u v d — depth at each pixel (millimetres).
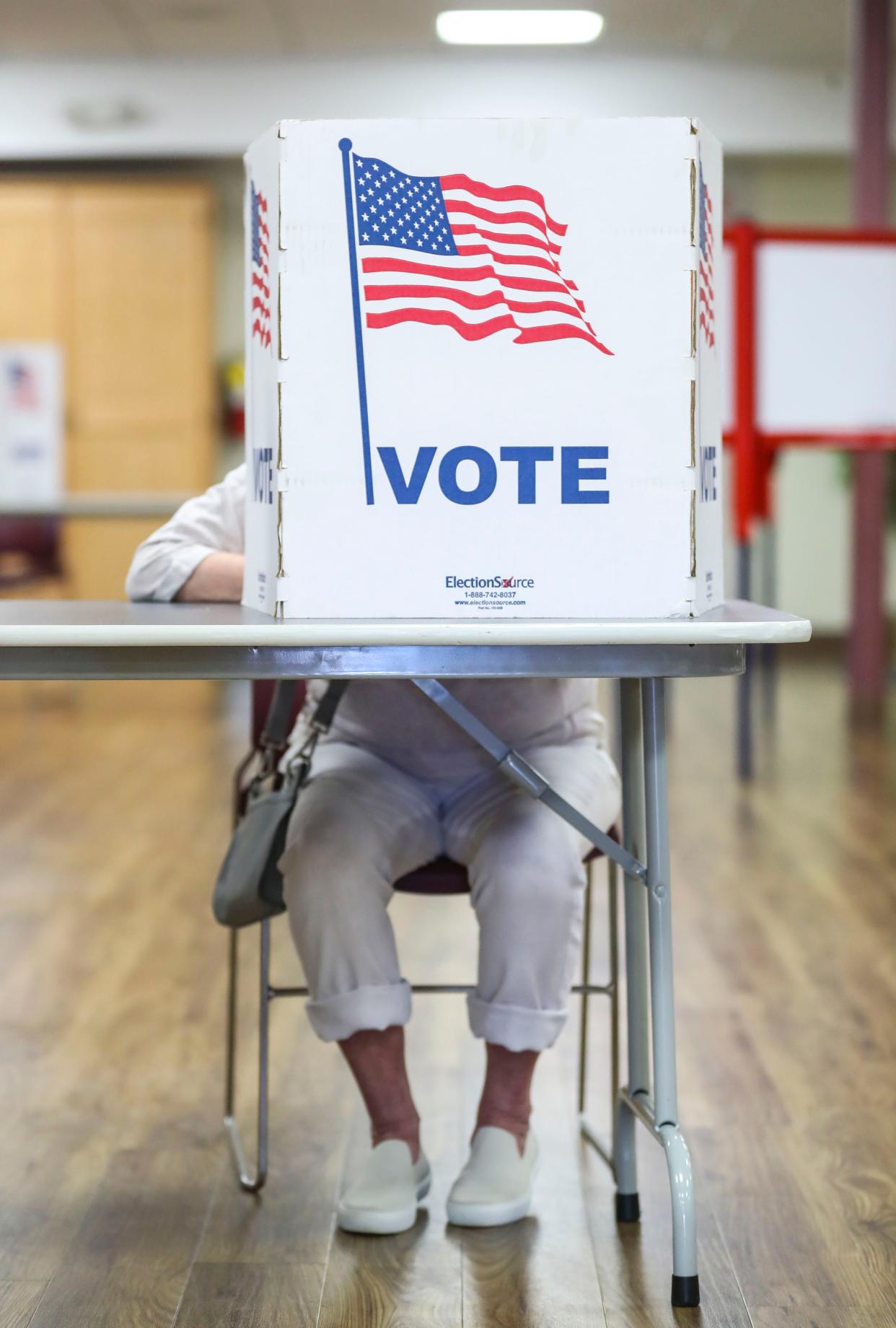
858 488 13336
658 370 3672
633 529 3682
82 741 10992
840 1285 3965
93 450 16656
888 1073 4773
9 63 15484
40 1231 4129
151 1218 4172
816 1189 4266
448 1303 3918
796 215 16922
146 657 3631
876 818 8141
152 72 15477
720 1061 4832
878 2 12305
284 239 3654
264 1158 4270
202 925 6125
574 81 15320
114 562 16844
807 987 5297
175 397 16578
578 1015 5121
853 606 13453
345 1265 4023
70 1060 4848
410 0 13570
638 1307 3906
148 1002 5211
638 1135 4488
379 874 4129
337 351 3666
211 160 16250
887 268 8930
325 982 4117
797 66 15367
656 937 3955
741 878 6848
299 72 15422
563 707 4312
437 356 3668
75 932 6031
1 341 16484
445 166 3652
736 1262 4031
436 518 3682
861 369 8977
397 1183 4145
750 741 9273
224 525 4215
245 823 4184
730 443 9023
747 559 9008
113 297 16438
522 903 4086
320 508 3680
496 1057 4191
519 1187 4164
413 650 3652
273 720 4301
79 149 15648
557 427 3676
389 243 3656
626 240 3660
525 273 3662
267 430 3752
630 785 4113
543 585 3688
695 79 15344
